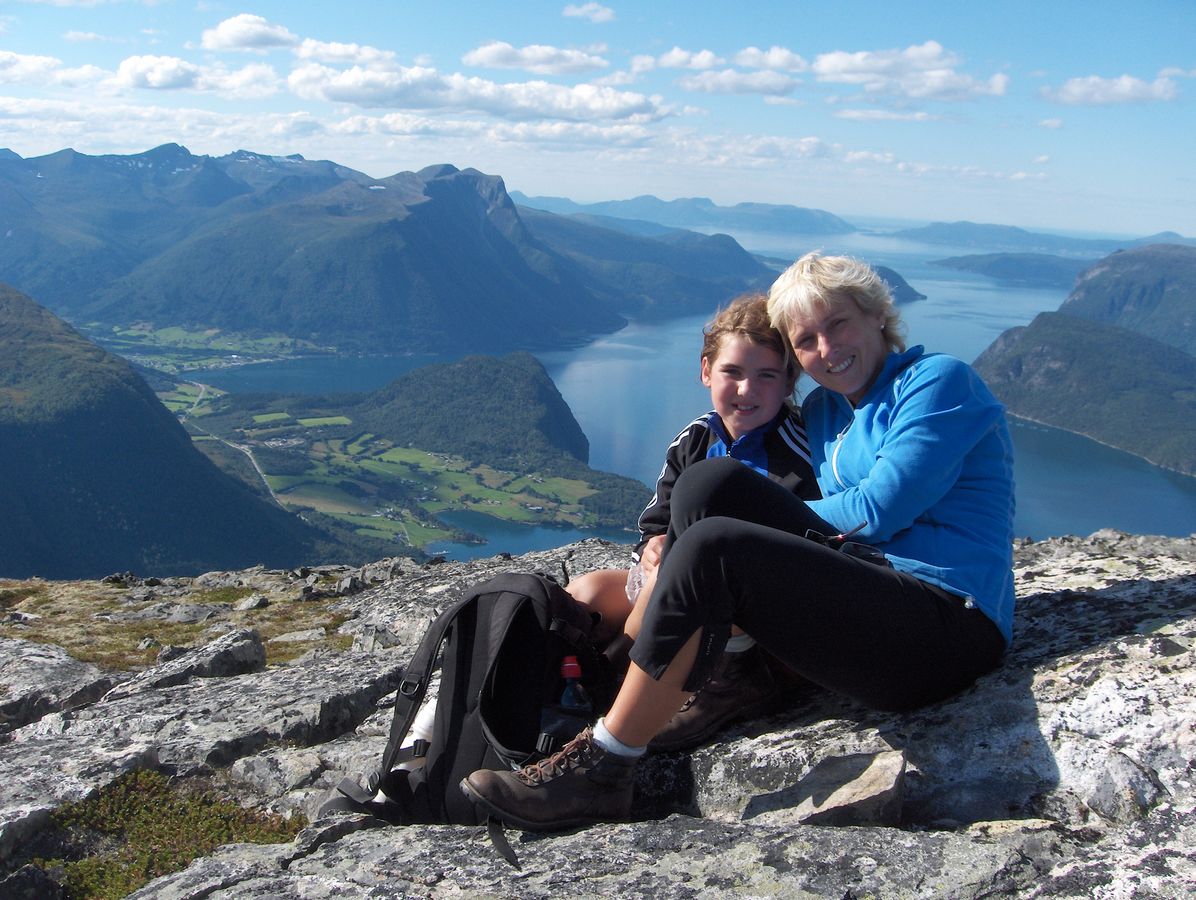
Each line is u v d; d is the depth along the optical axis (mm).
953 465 1883
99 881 1927
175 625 4273
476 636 1958
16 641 3721
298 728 2467
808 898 1499
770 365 2102
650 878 1601
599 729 1819
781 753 1900
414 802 1966
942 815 1728
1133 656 1828
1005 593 1919
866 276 1993
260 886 1721
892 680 1827
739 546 1734
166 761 2314
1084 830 1577
